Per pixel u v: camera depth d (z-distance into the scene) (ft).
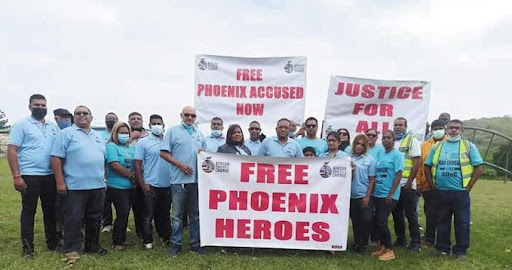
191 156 21.77
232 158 22.34
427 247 25.14
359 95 27.35
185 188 21.74
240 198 22.36
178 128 21.83
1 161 93.30
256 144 26.86
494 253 24.22
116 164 22.66
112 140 23.31
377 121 27.30
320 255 22.63
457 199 22.57
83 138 21.06
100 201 21.77
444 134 25.07
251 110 26.96
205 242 22.17
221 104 27.02
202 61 26.99
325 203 22.34
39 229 27.17
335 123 27.55
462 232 22.58
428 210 25.38
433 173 23.12
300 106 26.86
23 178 20.62
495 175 102.12
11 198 38.60
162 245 23.66
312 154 23.80
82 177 20.74
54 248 22.39
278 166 22.47
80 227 21.09
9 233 25.79
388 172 22.66
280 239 22.39
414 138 24.16
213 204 22.25
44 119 21.58
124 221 23.16
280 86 26.94
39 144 20.92
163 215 24.04
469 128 54.49
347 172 22.30
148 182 23.13
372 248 24.40
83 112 21.08
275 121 26.86
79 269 19.52
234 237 22.33
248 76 26.94
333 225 22.29
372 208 22.91
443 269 20.75
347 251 23.45
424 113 27.07
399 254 23.12
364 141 22.97
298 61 26.89
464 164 22.35
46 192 21.48
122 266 19.97
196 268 19.98
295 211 22.38
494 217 37.78
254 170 22.38
